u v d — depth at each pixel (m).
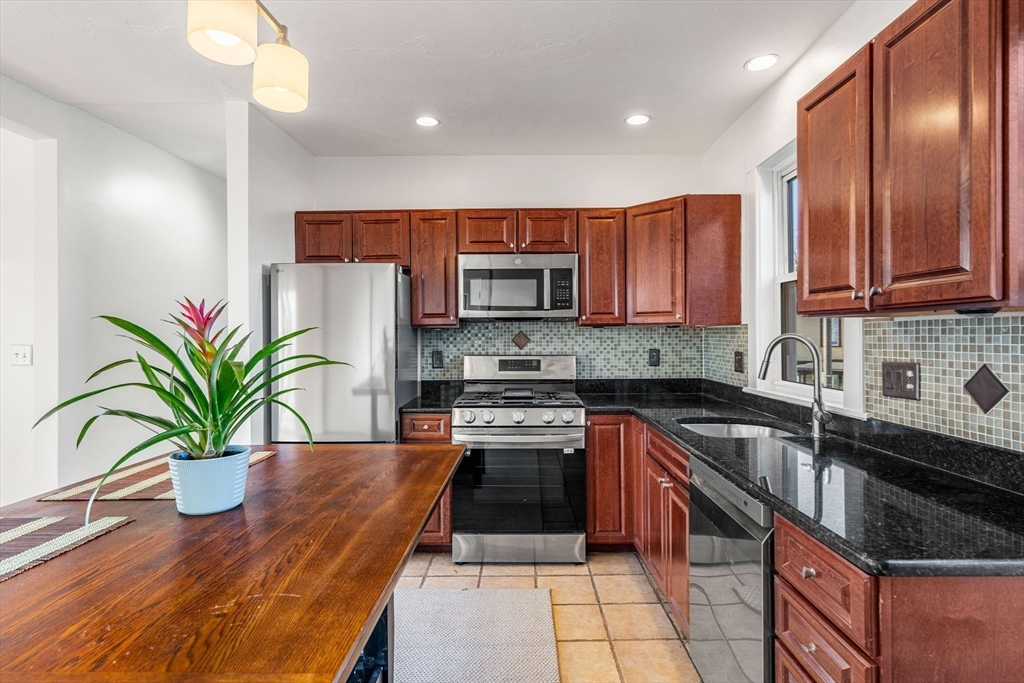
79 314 2.69
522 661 1.96
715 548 1.56
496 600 2.41
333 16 1.86
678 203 2.79
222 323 2.57
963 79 1.01
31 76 2.29
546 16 1.87
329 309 2.69
